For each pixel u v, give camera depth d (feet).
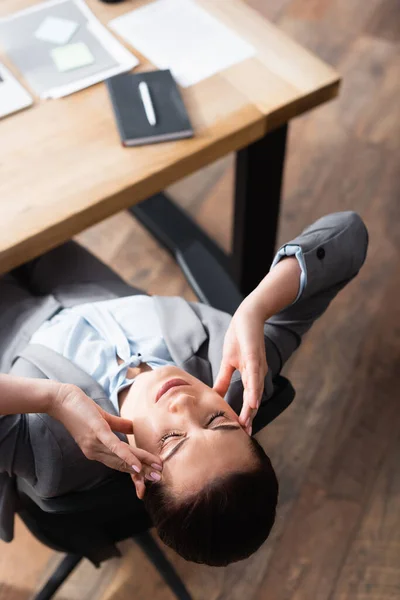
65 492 3.72
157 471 3.33
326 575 5.60
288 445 6.20
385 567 5.65
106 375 4.00
